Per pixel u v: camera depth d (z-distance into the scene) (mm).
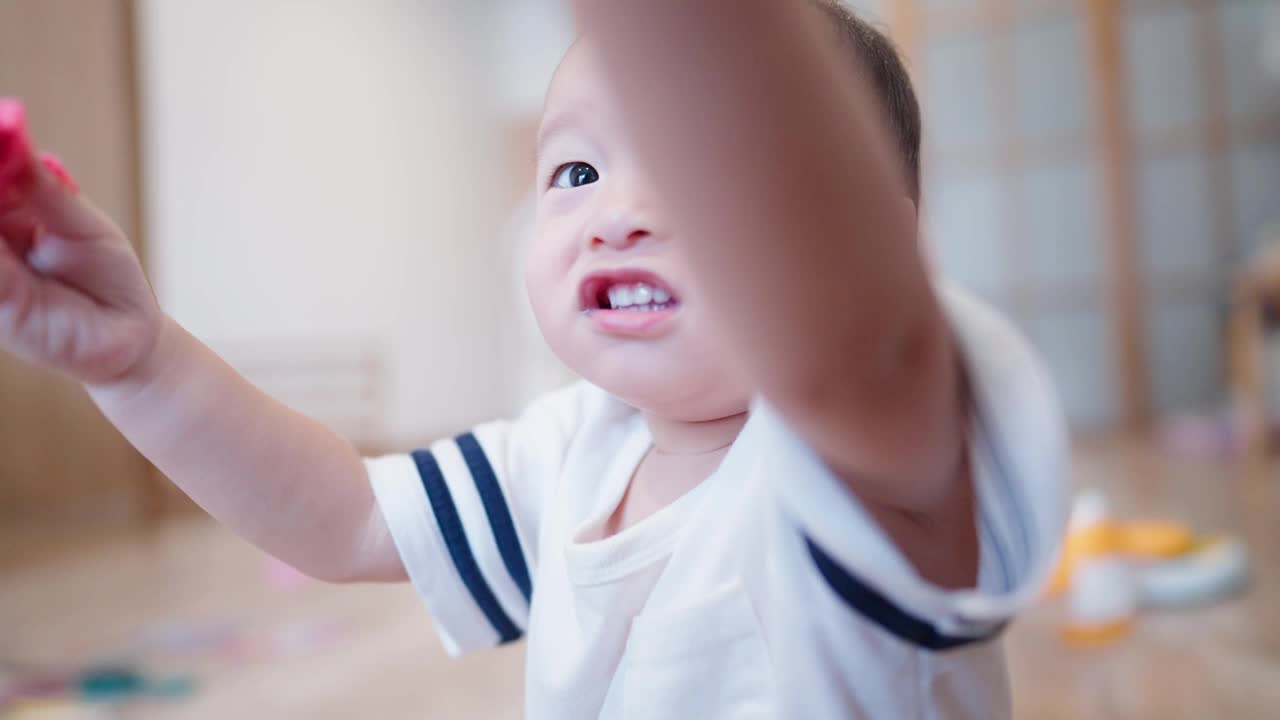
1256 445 3045
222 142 3193
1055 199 3910
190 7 3076
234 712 1166
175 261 3023
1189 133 3854
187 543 2438
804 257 241
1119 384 3883
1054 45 3877
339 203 3656
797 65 233
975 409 318
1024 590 298
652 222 362
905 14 3893
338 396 3629
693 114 228
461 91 4180
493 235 4289
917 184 447
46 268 387
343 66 3682
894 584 295
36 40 2689
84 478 2869
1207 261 3852
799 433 290
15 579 2031
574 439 493
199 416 434
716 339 364
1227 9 3795
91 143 2768
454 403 4109
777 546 337
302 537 471
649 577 401
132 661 1391
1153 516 2131
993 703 364
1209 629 1375
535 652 441
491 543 486
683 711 371
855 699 330
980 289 3938
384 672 1314
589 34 233
